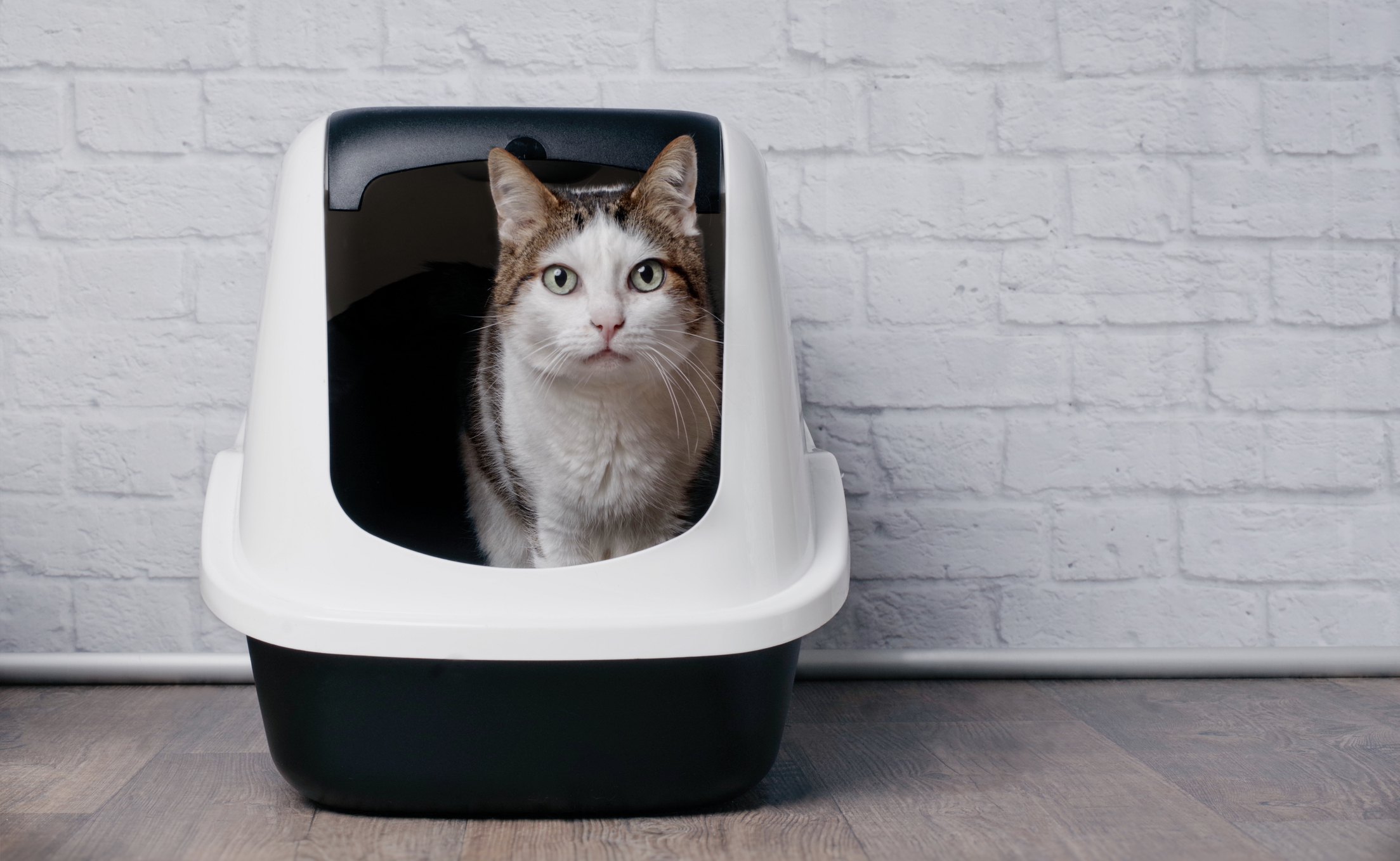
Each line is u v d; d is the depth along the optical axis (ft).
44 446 3.43
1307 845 2.01
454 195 2.54
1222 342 3.59
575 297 2.34
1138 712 3.04
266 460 2.16
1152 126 3.58
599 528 2.53
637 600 2.06
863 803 2.25
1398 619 3.58
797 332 3.54
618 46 3.49
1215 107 3.58
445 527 2.53
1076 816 2.17
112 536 3.45
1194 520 3.59
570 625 1.98
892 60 3.54
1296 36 3.58
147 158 3.42
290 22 3.43
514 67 3.48
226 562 2.16
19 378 3.42
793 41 3.51
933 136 3.55
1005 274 3.57
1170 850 1.98
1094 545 3.59
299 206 2.28
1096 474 3.59
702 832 2.06
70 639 3.44
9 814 2.15
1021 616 3.59
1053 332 3.58
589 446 2.46
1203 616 3.59
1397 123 3.59
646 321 2.33
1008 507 3.58
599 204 2.39
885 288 3.56
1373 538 3.59
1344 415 3.59
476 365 2.62
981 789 2.35
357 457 2.26
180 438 3.45
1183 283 3.59
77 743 2.68
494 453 2.56
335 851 1.95
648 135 2.40
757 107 3.52
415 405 2.47
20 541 3.42
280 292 2.24
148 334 3.44
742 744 2.13
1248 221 3.59
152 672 3.27
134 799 2.25
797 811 2.20
